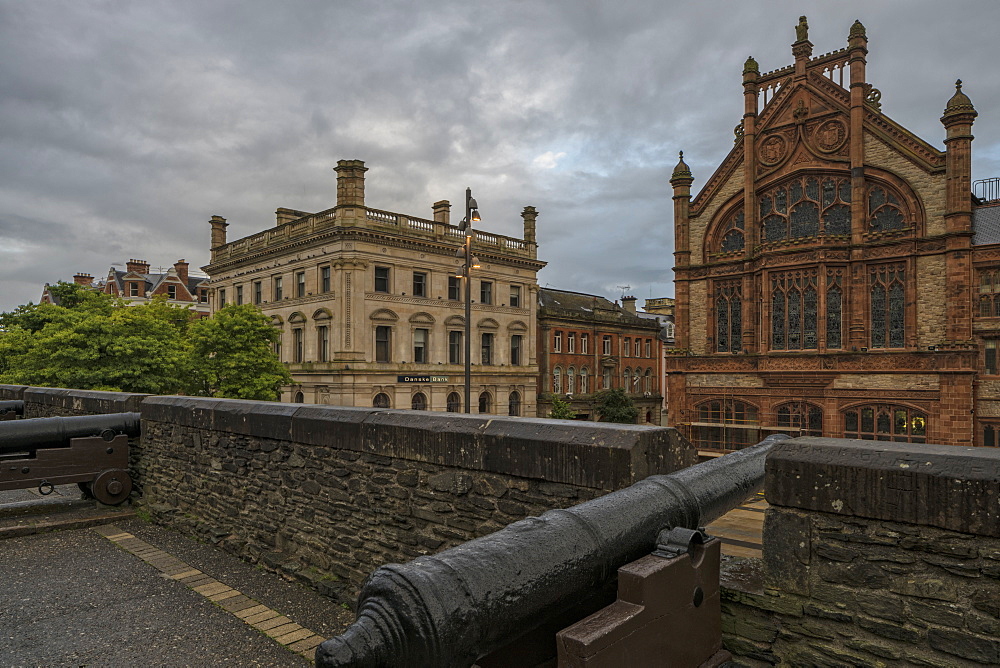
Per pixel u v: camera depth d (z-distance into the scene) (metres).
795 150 26.75
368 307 39.38
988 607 2.85
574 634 2.59
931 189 23.33
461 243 44.38
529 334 48.84
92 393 11.59
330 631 5.59
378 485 6.07
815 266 25.27
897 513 3.07
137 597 6.33
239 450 7.85
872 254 24.52
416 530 5.71
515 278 48.00
